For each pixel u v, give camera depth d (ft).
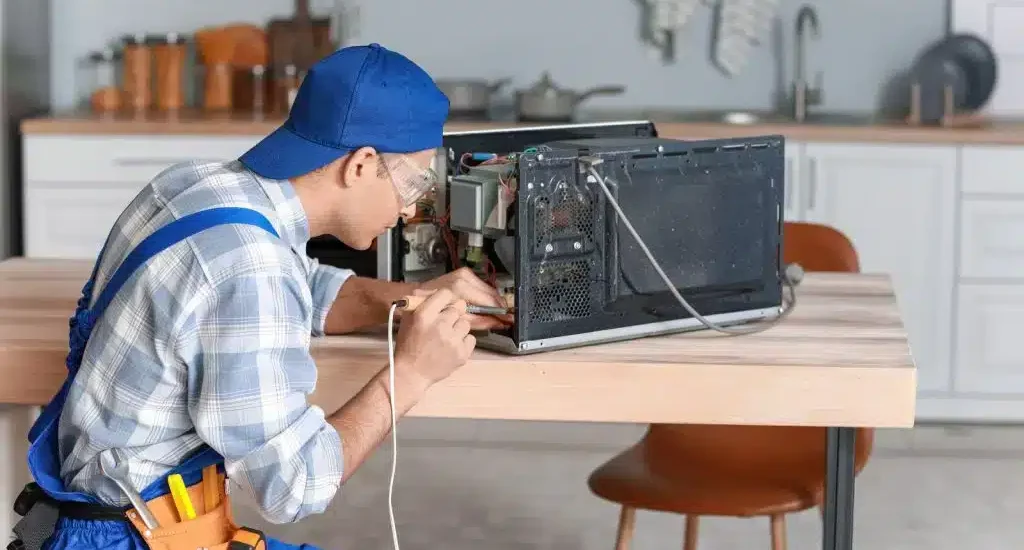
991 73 15.84
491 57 16.75
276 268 5.30
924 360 14.96
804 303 7.71
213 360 5.20
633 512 8.71
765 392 6.23
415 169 5.79
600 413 6.32
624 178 6.54
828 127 14.64
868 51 16.51
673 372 6.26
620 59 16.71
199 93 16.90
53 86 16.75
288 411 5.33
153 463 5.54
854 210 14.78
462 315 5.93
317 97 5.57
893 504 12.41
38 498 5.76
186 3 16.74
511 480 13.05
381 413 5.76
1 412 7.61
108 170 14.83
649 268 6.68
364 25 16.70
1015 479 13.21
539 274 6.39
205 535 5.66
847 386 6.21
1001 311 14.82
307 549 6.06
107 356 5.36
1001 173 14.60
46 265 8.78
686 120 16.37
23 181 15.02
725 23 16.37
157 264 5.25
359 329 6.87
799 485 8.32
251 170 5.63
